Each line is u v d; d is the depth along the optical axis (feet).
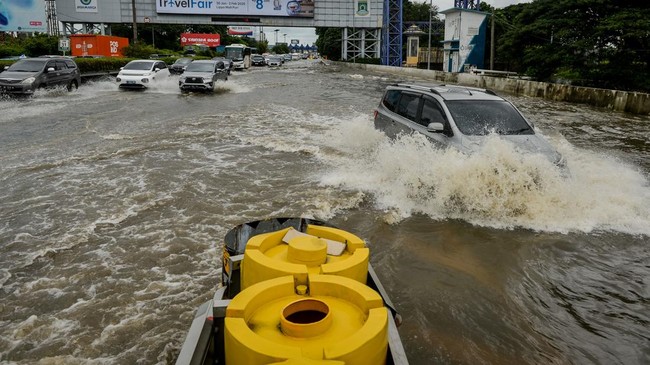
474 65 129.80
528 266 15.94
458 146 22.89
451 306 13.42
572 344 11.88
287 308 7.11
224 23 169.68
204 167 27.25
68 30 171.01
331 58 297.74
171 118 45.91
